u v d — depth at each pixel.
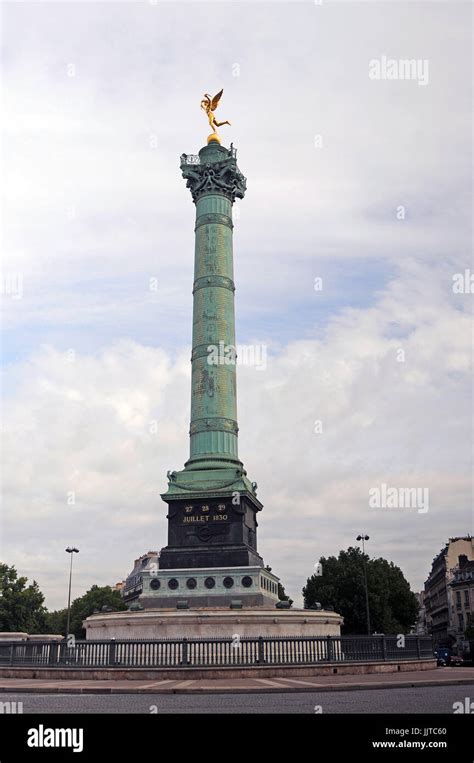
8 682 29.45
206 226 57.72
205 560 48.72
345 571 94.12
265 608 43.53
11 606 99.06
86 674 30.47
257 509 54.56
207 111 63.34
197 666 29.66
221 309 55.38
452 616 130.38
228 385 53.97
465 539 140.38
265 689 23.94
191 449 53.41
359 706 19.03
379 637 35.34
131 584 134.25
